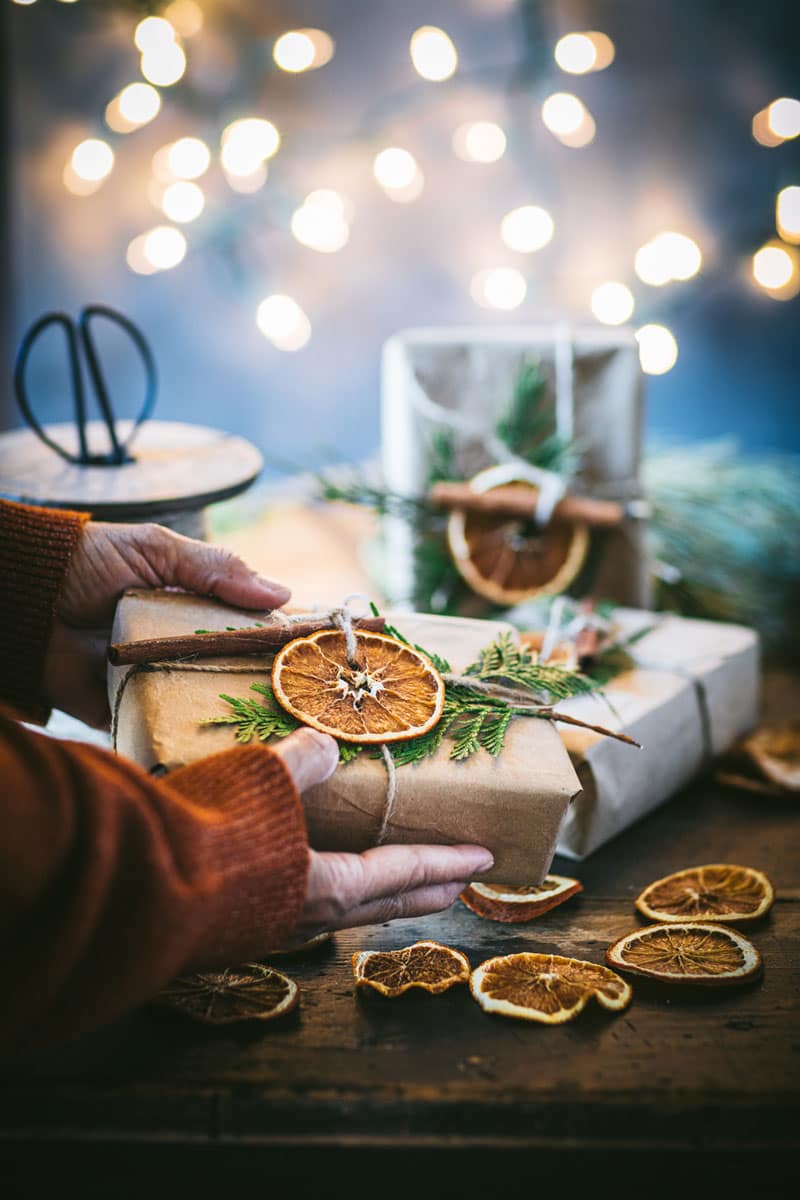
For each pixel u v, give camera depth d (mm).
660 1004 560
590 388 848
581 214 1344
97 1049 529
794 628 965
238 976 569
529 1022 546
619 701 688
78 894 453
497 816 536
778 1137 511
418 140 1338
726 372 1368
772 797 722
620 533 850
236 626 586
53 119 1329
